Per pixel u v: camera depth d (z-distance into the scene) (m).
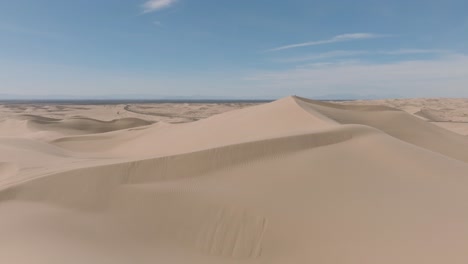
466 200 7.91
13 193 8.98
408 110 72.44
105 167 9.55
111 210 8.09
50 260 5.63
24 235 6.67
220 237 7.07
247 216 7.34
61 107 112.12
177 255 6.58
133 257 6.26
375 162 10.04
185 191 8.41
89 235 6.93
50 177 9.45
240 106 119.31
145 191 8.53
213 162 9.73
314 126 16.14
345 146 11.19
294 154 10.23
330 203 7.64
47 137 29.45
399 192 8.22
